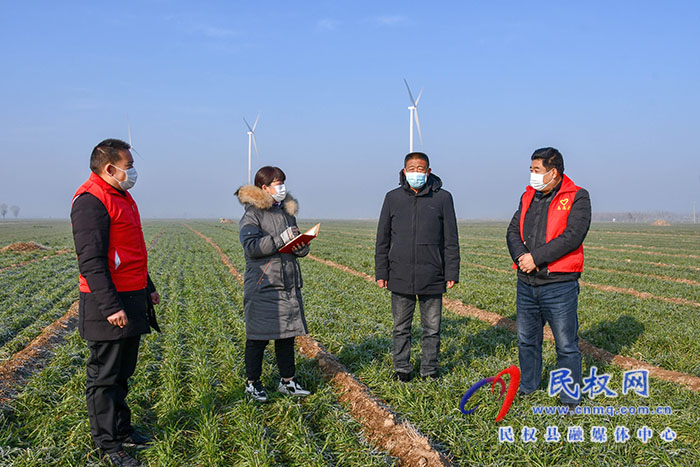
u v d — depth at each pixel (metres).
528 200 5.38
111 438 4.06
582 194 4.95
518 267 5.38
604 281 16.08
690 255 27.95
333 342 7.81
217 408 5.35
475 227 86.19
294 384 5.55
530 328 5.37
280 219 5.24
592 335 8.41
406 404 5.27
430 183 5.64
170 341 7.94
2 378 6.18
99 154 3.88
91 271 3.64
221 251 29.48
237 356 7.09
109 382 4.02
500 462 4.11
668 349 7.70
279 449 4.51
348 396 5.70
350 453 4.41
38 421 5.02
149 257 25.38
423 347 5.85
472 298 12.16
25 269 19.45
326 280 15.57
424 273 5.53
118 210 3.88
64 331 9.46
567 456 4.21
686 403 5.25
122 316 3.72
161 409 5.32
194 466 4.15
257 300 5.10
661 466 4.06
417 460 4.21
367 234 54.66
